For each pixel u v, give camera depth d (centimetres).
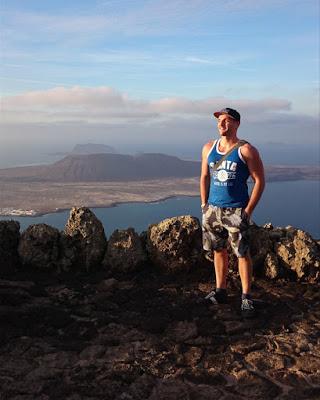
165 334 336
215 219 378
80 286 433
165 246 462
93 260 471
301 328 345
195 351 310
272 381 275
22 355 302
